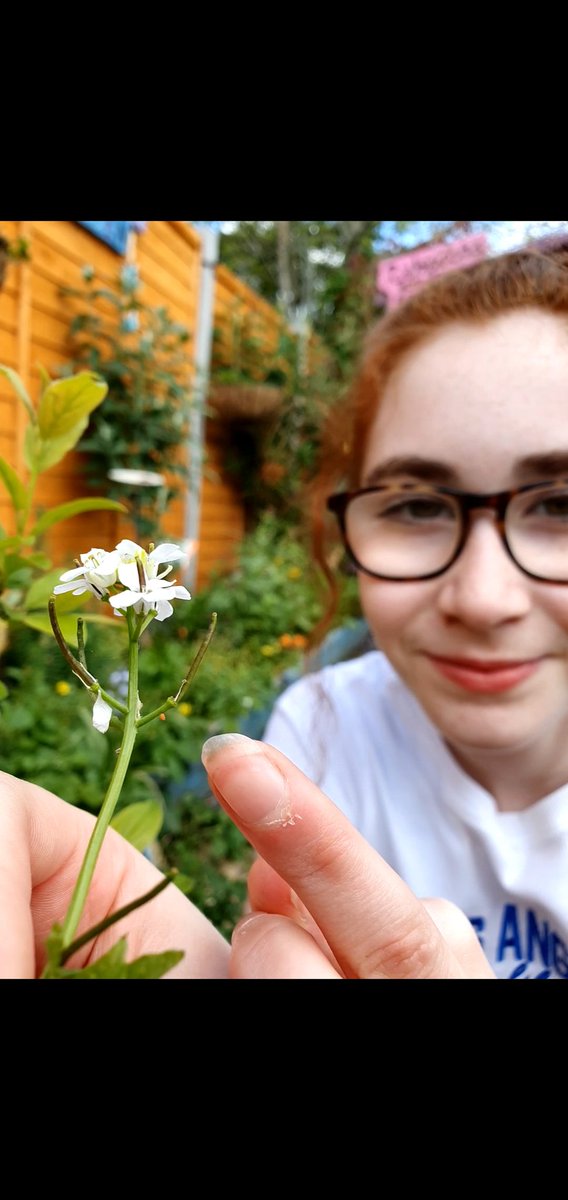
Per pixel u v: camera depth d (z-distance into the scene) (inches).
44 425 6.9
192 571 43.7
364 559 11.0
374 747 13.1
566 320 9.9
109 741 15.1
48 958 2.8
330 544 14.9
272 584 39.1
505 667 10.1
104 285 35.1
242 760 4.5
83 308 33.6
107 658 20.3
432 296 10.8
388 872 4.7
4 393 27.3
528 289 10.0
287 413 48.3
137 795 14.1
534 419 9.6
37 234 29.3
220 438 53.5
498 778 11.5
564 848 10.6
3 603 6.4
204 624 33.2
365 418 12.1
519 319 9.9
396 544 10.7
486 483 9.9
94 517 35.0
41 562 6.5
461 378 9.8
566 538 9.7
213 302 50.0
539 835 10.9
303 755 13.6
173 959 2.8
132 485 36.3
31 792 5.2
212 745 4.6
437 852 11.9
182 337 40.3
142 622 3.7
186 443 41.8
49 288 30.9
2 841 4.5
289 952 4.4
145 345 36.8
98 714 3.6
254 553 44.9
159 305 41.2
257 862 5.9
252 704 23.3
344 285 42.6
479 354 9.8
